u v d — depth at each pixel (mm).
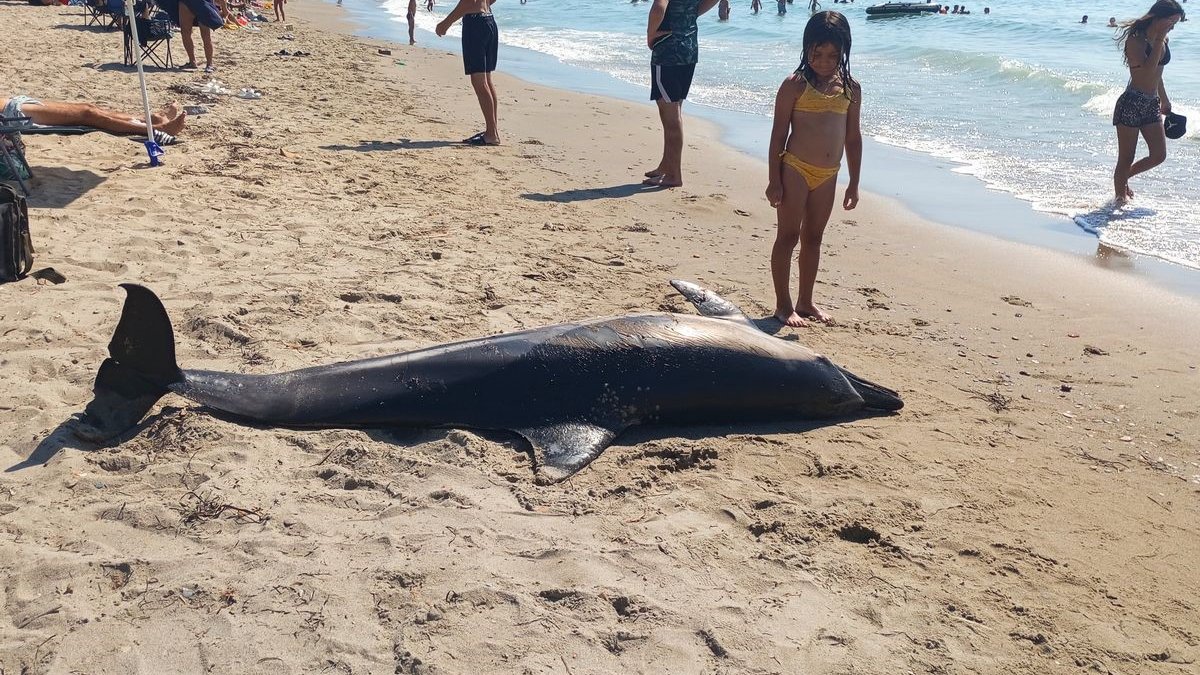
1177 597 3920
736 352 5285
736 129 14727
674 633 3498
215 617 3459
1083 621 3732
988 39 27500
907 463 4906
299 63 18875
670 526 4180
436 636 3418
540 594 3670
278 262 7199
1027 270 8219
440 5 41969
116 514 4035
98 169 9398
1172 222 9578
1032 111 15750
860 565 4000
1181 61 21578
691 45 10383
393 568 3762
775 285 6852
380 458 4574
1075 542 4273
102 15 21469
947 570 4008
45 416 4746
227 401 4758
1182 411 5625
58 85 13625
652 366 5156
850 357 6281
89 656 3260
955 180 11469
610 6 41781
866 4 43000
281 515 4090
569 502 4336
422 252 7711
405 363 5000
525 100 16594
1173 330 6895
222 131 11664
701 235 8859
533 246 8164
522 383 5027
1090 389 5918
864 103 16844
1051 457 5055
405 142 12266
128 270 6793
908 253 8680
